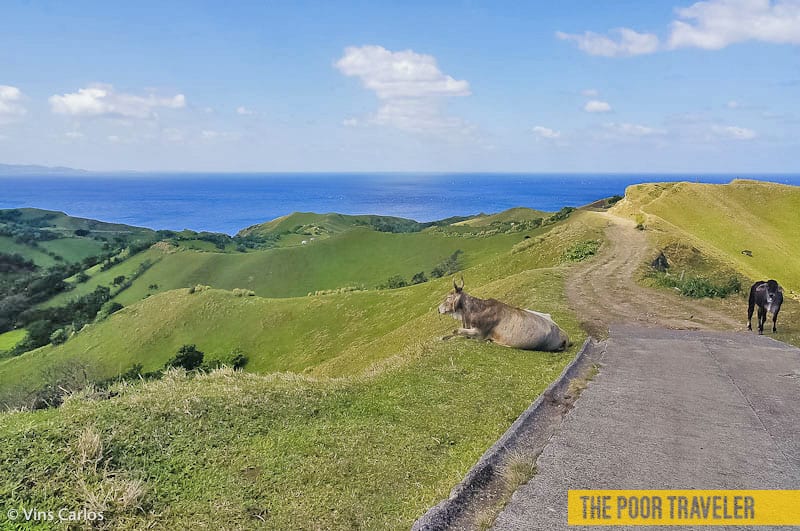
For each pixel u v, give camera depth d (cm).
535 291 2183
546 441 628
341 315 4919
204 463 540
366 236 11075
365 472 550
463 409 749
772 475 530
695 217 6116
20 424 554
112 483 469
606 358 1037
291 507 476
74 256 14612
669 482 512
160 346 5756
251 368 4762
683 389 818
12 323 8900
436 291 4250
